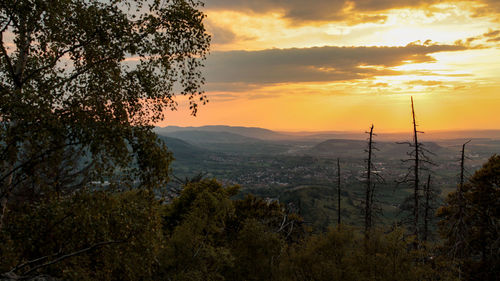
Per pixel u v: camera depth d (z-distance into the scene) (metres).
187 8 7.61
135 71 7.46
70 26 7.13
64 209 6.24
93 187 6.35
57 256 6.47
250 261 13.98
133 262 6.59
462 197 19.58
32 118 5.66
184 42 7.97
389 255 12.12
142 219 6.57
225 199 15.39
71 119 6.31
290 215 21.47
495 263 17.19
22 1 6.42
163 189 6.91
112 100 7.09
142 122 7.25
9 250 6.03
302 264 13.25
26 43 6.90
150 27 7.36
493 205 18.70
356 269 12.09
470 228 20.36
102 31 7.23
